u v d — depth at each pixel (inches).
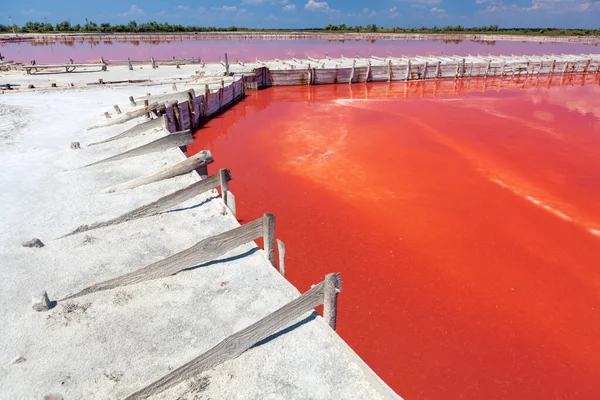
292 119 1053.2
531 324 379.2
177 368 214.4
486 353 348.2
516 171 717.9
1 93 946.1
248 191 633.6
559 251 489.4
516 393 315.0
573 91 1482.5
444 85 1596.9
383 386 212.5
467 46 3063.5
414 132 930.1
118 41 3213.6
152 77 1253.1
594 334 368.8
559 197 623.5
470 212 574.6
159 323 261.1
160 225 379.9
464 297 411.8
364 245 495.2
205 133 930.1
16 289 292.5
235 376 222.2
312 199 607.5
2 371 226.2
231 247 313.6
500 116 1088.8
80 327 258.5
